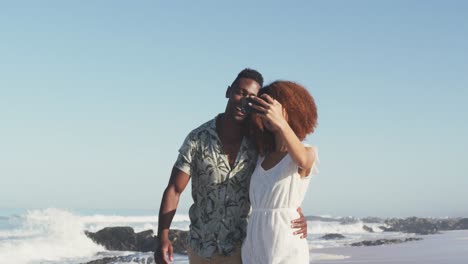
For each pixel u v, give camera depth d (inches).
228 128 151.9
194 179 156.3
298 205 143.3
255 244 143.2
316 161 142.6
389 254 556.4
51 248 603.2
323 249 627.2
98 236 658.8
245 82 149.6
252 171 152.9
